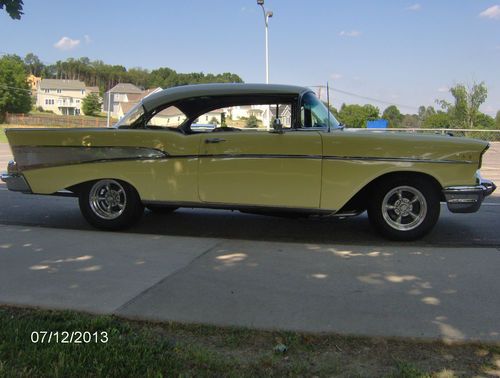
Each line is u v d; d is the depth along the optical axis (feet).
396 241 19.13
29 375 9.17
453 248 18.07
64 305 12.57
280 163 18.60
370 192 19.13
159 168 19.80
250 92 19.69
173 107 20.16
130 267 15.65
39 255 16.98
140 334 10.94
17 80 253.03
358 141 18.11
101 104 357.20
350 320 11.63
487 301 12.79
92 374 9.23
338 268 15.52
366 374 9.39
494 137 96.37
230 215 24.84
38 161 20.95
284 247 18.13
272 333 11.03
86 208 21.07
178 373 9.30
